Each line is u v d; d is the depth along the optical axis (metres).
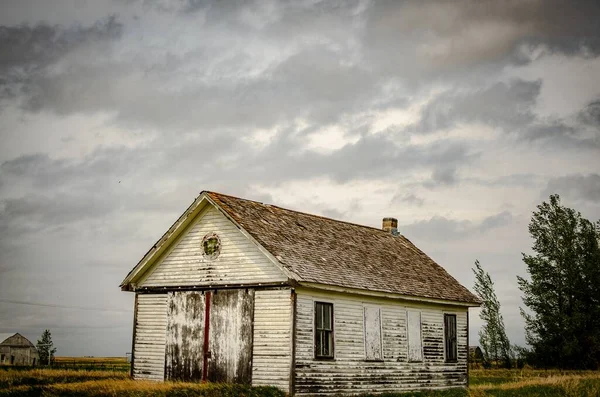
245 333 25.75
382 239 37.25
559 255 59.75
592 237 60.19
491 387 31.08
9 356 106.62
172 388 23.61
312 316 25.58
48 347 98.00
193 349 27.08
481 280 62.34
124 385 24.81
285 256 25.58
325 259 28.14
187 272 28.06
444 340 33.31
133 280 29.38
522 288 61.16
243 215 27.33
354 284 27.28
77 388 24.84
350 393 26.84
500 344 61.03
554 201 61.38
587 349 58.25
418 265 36.00
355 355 27.47
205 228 27.95
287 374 24.30
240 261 26.56
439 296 32.75
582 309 59.03
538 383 33.00
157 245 28.36
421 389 31.03
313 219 33.09
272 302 25.28
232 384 24.70
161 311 28.44
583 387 29.98
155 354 28.22
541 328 60.00
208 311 27.00
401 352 30.20
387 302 29.86
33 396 24.31
